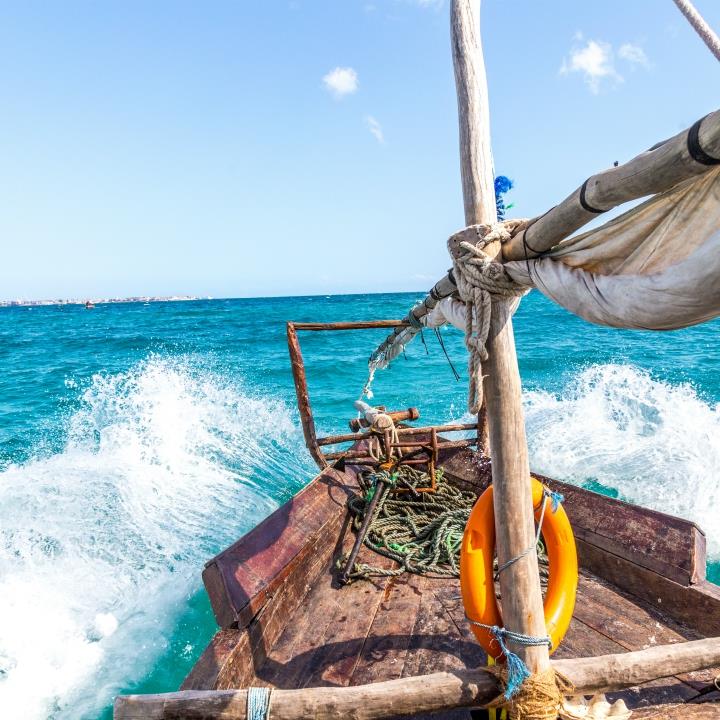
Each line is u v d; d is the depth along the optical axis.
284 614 3.39
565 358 17.88
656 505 6.66
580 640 3.08
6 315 67.25
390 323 5.20
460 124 2.36
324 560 4.07
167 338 30.53
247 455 9.02
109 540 6.03
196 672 2.59
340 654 3.10
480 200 2.29
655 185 1.46
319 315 46.53
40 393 15.60
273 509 7.11
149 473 7.81
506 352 2.27
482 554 2.48
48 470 7.85
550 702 2.15
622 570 3.53
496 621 2.40
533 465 8.03
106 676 4.10
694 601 3.10
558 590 2.63
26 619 4.65
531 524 2.30
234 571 3.19
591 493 4.04
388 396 14.13
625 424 9.20
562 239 1.92
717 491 6.75
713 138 1.26
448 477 5.20
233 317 49.06
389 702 2.21
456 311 3.42
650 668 2.32
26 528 6.17
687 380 13.53
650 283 1.54
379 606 3.55
